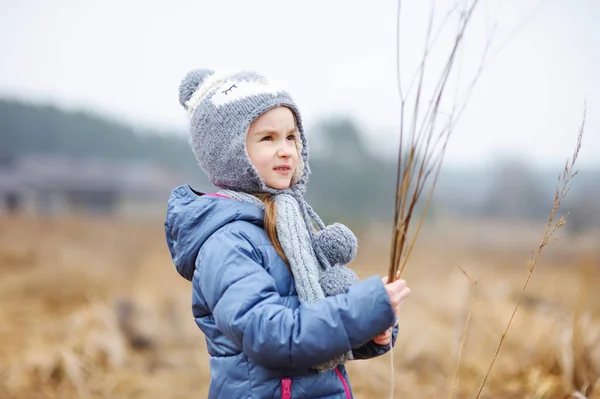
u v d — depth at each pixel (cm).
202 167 253
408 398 477
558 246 1961
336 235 230
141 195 4325
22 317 815
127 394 514
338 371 229
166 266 1442
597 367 430
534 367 479
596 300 738
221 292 216
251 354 207
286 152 238
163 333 659
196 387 536
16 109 4491
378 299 207
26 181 4022
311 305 210
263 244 226
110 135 4822
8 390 506
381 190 3666
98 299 888
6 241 1808
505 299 789
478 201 4122
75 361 538
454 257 2025
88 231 2369
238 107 235
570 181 259
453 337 598
